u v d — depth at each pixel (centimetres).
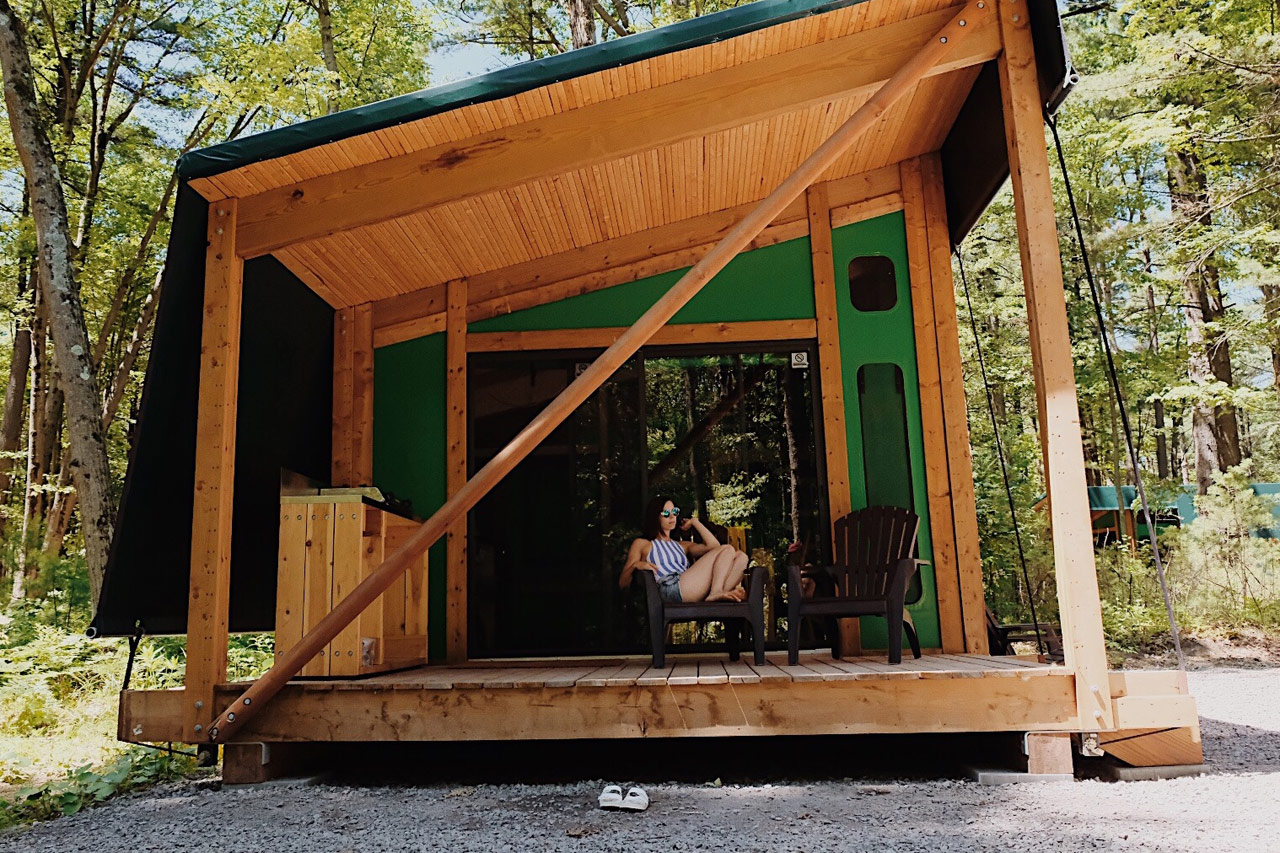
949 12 407
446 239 523
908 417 570
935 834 276
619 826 300
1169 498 1262
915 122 545
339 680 408
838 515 556
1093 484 1420
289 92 1076
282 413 512
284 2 1285
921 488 563
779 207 385
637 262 592
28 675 653
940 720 366
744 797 343
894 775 382
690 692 375
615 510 574
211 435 404
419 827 306
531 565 570
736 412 582
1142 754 359
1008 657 503
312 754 438
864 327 580
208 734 389
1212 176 1251
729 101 404
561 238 570
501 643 562
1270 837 259
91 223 1256
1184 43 1044
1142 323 1358
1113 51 1320
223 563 403
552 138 406
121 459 1434
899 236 589
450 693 383
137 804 362
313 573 426
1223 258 1207
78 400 737
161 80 1293
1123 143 1138
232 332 410
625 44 377
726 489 575
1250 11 1123
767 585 567
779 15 378
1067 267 1291
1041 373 381
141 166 1339
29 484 1128
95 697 647
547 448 582
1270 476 1980
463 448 572
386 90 1373
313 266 504
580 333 586
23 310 1209
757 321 584
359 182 410
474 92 379
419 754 459
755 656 440
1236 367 2042
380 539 459
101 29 1260
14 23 770
